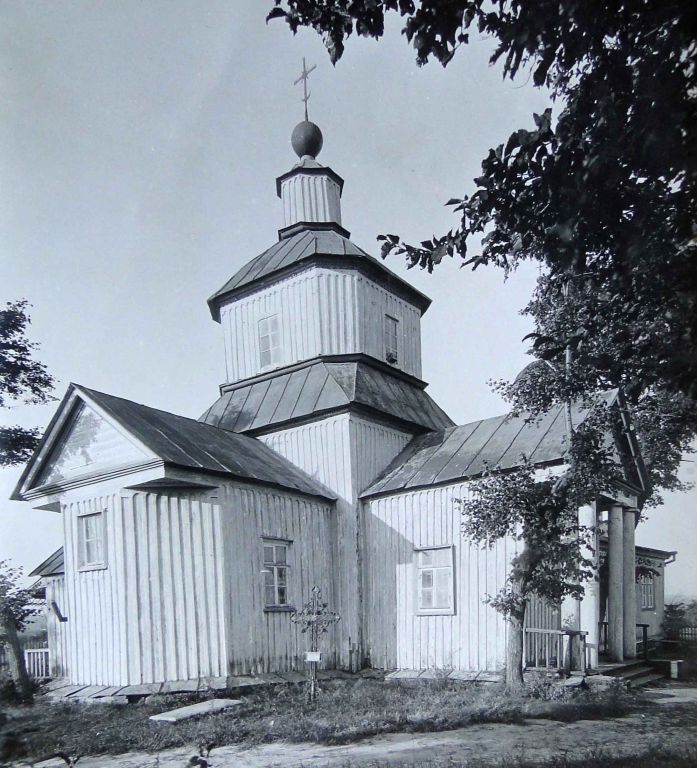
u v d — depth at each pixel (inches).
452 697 481.1
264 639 572.1
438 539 613.6
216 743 362.9
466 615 582.9
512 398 531.8
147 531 530.9
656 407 307.3
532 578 494.6
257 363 784.3
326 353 734.5
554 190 250.1
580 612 536.1
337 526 666.8
